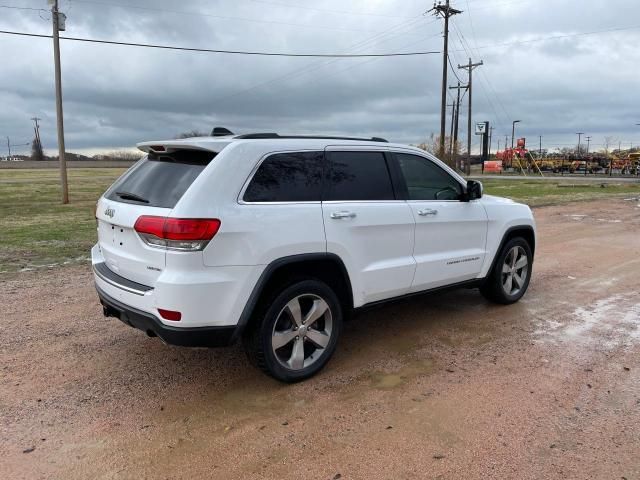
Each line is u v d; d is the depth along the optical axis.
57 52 19.64
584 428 3.31
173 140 3.80
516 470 2.88
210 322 3.43
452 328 5.18
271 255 3.61
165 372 4.14
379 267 4.34
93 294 6.27
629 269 7.88
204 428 3.32
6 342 4.71
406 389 3.86
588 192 25.75
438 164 4.98
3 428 3.29
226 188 3.49
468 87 50.59
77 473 2.86
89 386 3.88
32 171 62.25
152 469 2.90
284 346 3.97
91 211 16.58
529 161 66.56
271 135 3.95
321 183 4.01
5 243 9.83
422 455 3.03
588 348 4.66
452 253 5.04
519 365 4.29
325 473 2.87
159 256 3.40
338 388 3.88
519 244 5.87
